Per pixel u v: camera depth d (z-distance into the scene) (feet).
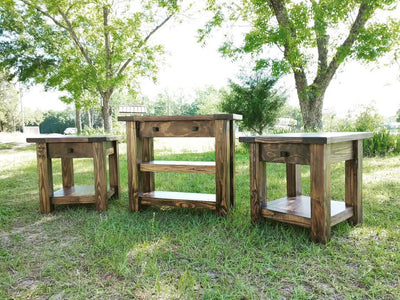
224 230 8.02
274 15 37.35
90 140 10.00
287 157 7.59
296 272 5.72
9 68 51.06
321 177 6.89
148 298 4.97
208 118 9.16
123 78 47.78
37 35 50.16
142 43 49.32
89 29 51.16
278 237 7.42
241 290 5.20
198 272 5.85
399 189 11.70
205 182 14.40
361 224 8.17
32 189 14.06
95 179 10.20
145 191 10.91
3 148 42.34
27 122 173.78
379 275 5.60
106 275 5.82
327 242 6.97
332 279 5.52
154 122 9.97
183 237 7.41
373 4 30.89
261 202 8.16
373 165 17.84
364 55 31.76
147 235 7.82
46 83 51.01
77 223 9.04
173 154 27.99
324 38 35.12
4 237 8.02
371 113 29.48
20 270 6.11
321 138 6.68
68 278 5.72
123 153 30.94
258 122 34.47
